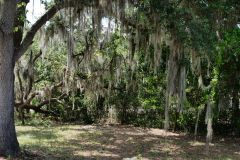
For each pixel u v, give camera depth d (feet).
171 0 39.70
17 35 40.78
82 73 65.87
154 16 40.32
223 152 49.14
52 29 51.31
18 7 40.68
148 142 54.65
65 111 77.10
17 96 71.15
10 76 39.58
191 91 56.70
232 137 60.54
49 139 54.13
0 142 39.06
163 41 48.52
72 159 41.86
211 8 43.86
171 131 65.26
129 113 73.82
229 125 62.95
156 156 45.57
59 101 73.72
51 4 45.47
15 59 40.50
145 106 64.69
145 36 49.70
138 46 48.98
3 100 39.24
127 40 56.54
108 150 48.16
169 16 38.99
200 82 49.11
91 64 63.62
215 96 52.11
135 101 72.13
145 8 39.83
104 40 58.18
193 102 56.90
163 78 61.46
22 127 66.08
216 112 55.16
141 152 47.62
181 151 49.06
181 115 64.03
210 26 44.11
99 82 66.69
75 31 58.23
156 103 63.57
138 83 65.82
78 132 61.77
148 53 51.26
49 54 70.13
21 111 71.36
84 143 52.26
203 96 53.83
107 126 70.69
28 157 40.24
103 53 64.03
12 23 38.45
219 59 49.98
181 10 39.09
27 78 68.18
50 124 71.36
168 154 47.01
